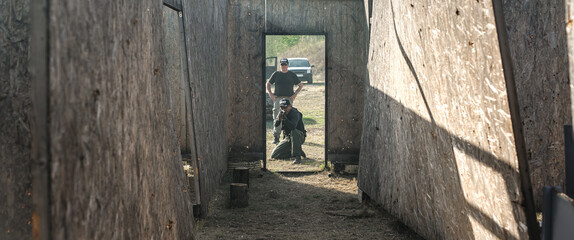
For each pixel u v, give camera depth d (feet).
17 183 10.43
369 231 17.90
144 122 9.89
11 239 10.44
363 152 21.76
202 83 20.83
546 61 18.67
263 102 29.96
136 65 9.42
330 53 29.96
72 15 6.34
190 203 14.58
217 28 25.79
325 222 19.19
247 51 30.19
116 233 7.97
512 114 9.51
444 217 13.50
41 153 5.70
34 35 5.73
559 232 8.20
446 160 12.98
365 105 21.79
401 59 16.49
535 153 19.29
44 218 5.73
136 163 9.20
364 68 29.99
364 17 29.53
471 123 11.25
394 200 17.69
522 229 9.77
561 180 19.34
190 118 18.58
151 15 11.00
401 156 16.80
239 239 17.07
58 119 5.91
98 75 7.26
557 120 19.08
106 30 7.67
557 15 18.38
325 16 29.81
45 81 5.70
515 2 18.35
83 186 6.64
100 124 7.30
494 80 9.92
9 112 10.41
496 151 10.27
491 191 10.69
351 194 23.97
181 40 17.81
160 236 10.88
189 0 18.60
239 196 21.39
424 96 14.28
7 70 10.44
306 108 59.57
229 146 30.63
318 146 37.27
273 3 29.89
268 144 38.27
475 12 10.39
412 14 14.99
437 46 12.93
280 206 21.67
